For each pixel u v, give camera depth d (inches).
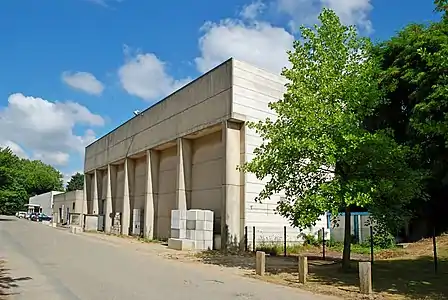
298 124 563.2
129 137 1512.1
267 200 963.3
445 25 626.5
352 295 430.9
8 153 2615.7
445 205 966.4
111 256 779.4
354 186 539.5
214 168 1039.6
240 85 952.3
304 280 499.8
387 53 847.1
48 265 621.9
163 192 1289.4
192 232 951.6
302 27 607.8
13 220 2519.7
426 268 613.0
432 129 485.1
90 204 2091.5
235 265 677.3
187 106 1107.9
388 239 928.9
